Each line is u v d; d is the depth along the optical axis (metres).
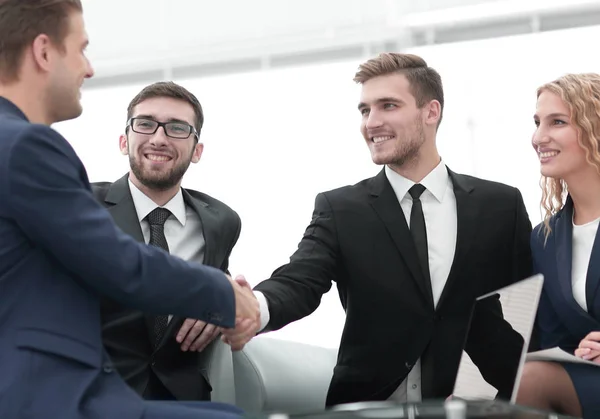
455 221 2.85
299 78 5.16
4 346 1.59
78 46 1.85
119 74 5.48
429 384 2.70
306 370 2.94
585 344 2.41
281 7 5.23
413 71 2.90
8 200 1.62
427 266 2.77
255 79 5.23
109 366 1.69
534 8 4.75
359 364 2.76
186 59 5.34
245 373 2.77
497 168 4.77
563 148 2.70
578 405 2.37
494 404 1.41
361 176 5.03
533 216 4.71
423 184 2.88
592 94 2.70
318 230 2.88
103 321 2.55
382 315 2.75
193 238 2.84
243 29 5.28
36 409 1.56
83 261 1.66
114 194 2.79
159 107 2.85
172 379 2.55
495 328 2.07
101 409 1.59
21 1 1.79
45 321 1.62
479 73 4.84
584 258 2.67
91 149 5.48
